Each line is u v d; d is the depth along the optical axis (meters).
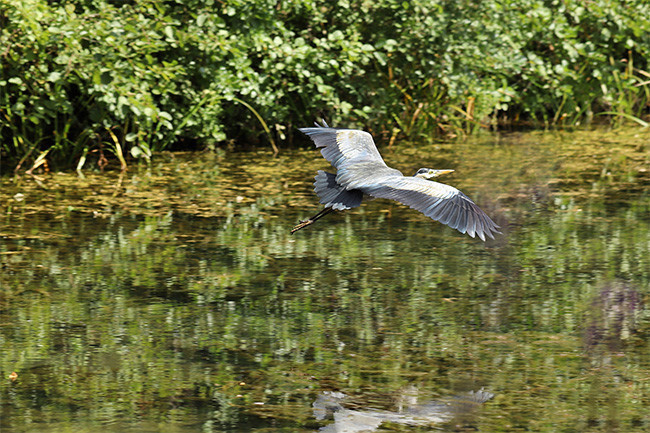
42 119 17.42
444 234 13.27
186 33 17.20
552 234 13.03
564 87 20.69
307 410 7.77
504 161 17.70
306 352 9.03
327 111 19.92
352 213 14.47
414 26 18.47
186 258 11.99
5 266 11.57
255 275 11.36
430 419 7.59
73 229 13.20
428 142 19.80
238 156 18.53
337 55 19.14
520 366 8.67
